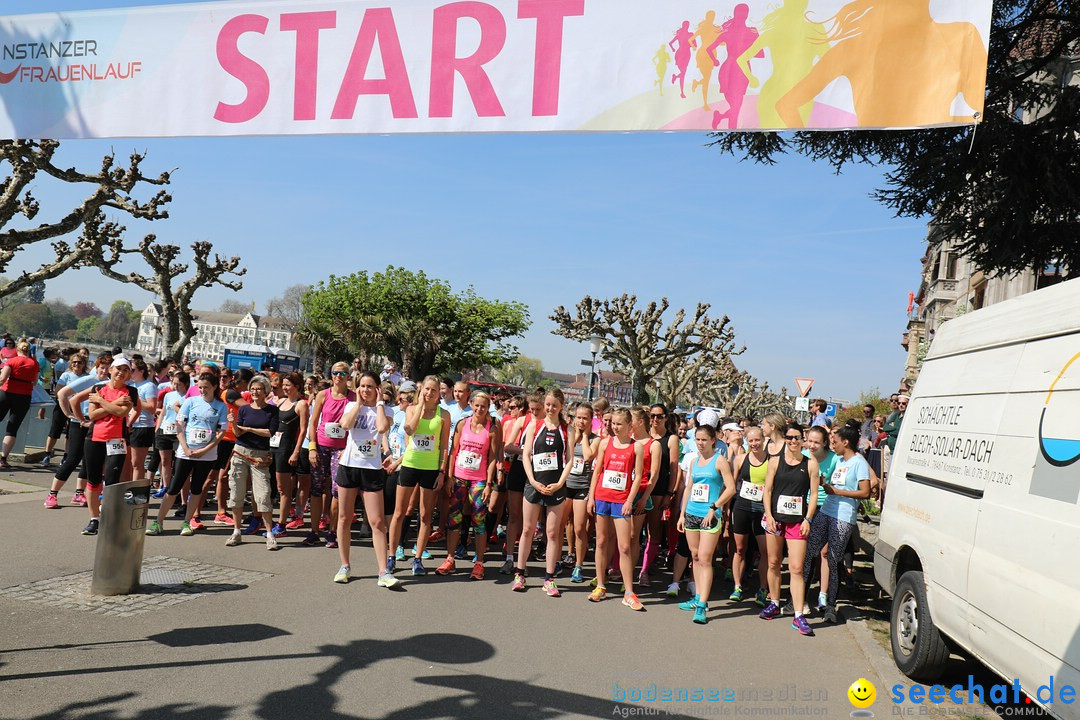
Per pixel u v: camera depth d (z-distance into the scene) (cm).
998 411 455
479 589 719
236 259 2834
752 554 877
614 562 880
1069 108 926
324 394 859
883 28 350
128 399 783
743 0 367
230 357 4269
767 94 364
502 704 430
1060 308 422
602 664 520
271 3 428
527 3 394
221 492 920
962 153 938
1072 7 977
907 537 550
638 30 381
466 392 923
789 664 560
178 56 443
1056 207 940
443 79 406
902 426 619
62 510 894
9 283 1569
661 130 378
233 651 482
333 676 452
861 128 353
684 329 3053
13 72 465
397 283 4388
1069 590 345
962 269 3384
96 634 496
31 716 368
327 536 866
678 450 841
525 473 749
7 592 573
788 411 7825
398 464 829
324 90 422
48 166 1319
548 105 392
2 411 1155
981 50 338
